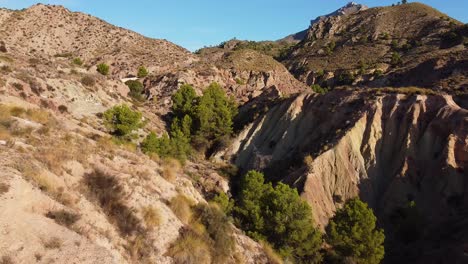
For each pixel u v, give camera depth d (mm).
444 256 30312
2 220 9406
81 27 119875
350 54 134125
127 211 13352
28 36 106438
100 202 13109
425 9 150625
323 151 49750
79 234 10680
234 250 16984
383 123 50969
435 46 114188
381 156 48781
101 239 11234
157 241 13258
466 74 70062
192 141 65438
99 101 53406
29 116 18469
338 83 112562
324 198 44812
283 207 27906
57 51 106375
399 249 35562
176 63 108000
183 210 16047
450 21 129250
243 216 30734
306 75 130250
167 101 81188
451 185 41156
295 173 48281
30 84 42500
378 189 46125
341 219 32500
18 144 13508
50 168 12867
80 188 13023
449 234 34188
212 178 50469
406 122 49344
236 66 105062
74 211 11508
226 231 17000
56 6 125500
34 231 9672
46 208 10867
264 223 28109
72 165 13969
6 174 10867
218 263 15016
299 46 170750
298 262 26844
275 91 81438
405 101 51938
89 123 44688
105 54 106875
